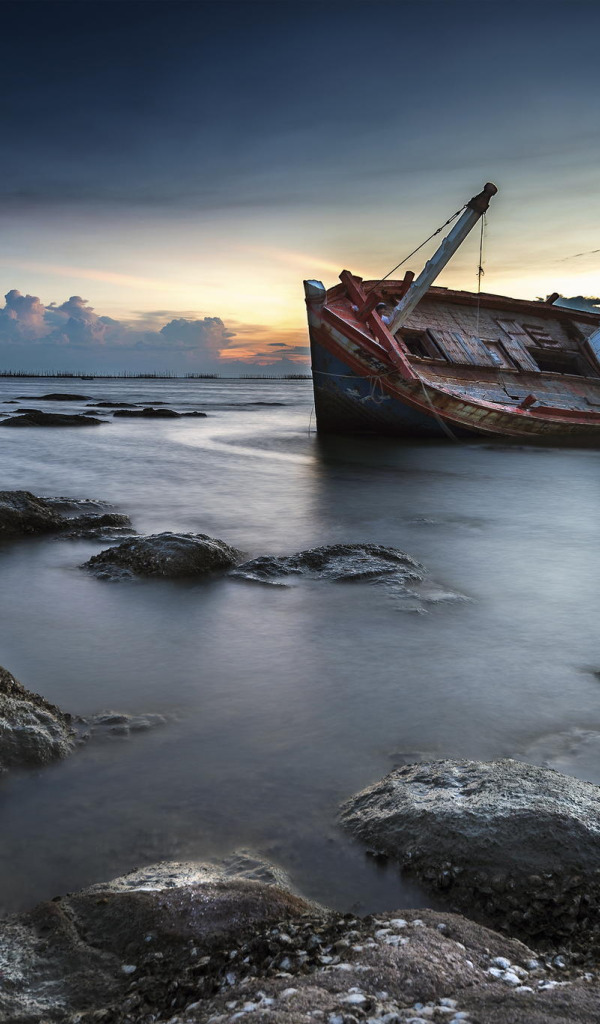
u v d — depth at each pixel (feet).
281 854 11.88
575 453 77.56
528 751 15.65
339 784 14.16
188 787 13.99
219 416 148.36
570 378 98.53
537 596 27.55
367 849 11.87
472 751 15.64
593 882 10.42
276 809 13.23
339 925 9.04
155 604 25.48
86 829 12.60
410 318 92.17
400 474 62.80
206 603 25.62
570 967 8.46
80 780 14.21
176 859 11.76
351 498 50.60
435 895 10.71
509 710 17.67
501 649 21.85
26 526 35.65
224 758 15.15
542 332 104.63
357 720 17.02
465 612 25.39
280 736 16.19
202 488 54.49
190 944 8.92
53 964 8.74
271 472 63.62
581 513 45.83
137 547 29.91
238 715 17.22
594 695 18.66
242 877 10.99
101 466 67.00
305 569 29.14
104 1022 7.63
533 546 36.29
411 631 23.24
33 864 11.64
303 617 24.34
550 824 11.31
